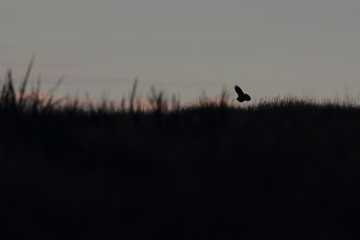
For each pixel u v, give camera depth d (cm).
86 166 1253
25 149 1302
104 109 1667
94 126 1523
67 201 1072
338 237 1098
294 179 1245
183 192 1148
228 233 1068
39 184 1109
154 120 1638
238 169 1267
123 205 1095
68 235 1012
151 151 1314
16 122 1474
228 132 1509
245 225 1084
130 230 1038
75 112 1633
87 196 1095
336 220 1136
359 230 1120
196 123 1645
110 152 1301
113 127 1496
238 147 1379
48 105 1614
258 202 1151
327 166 1311
